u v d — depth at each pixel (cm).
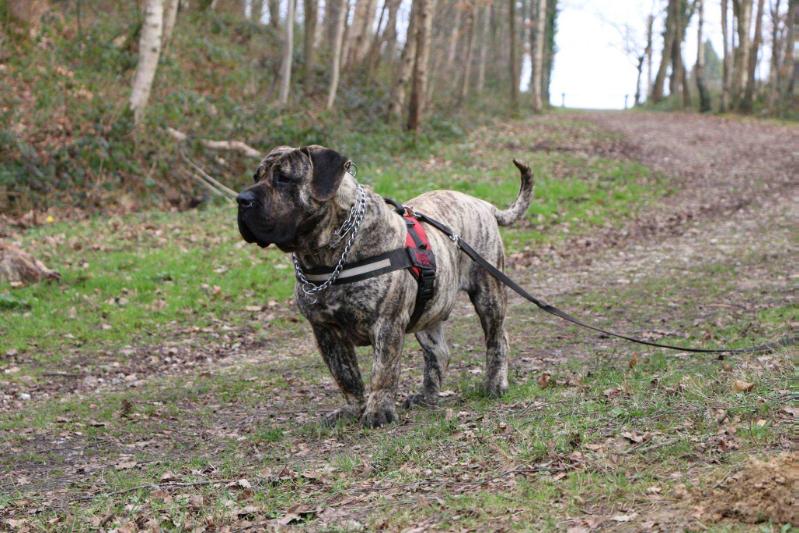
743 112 4138
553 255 1312
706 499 348
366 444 505
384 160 2008
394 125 2383
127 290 1080
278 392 717
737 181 1945
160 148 1669
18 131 1555
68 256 1199
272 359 861
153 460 545
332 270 517
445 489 405
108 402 710
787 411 443
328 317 532
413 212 561
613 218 1574
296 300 545
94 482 497
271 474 464
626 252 1322
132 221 1419
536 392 589
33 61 1812
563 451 430
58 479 517
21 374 812
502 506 371
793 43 4422
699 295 977
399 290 527
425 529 359
